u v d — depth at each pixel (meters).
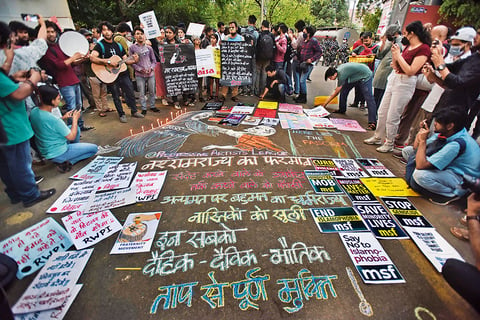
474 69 2.59
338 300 1.71
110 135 4.25
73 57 3.86
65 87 3.98
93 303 1.67
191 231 2.26
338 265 1.96
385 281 1.85
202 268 1.92
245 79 6.02
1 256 1.53
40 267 1.91
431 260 2.00
